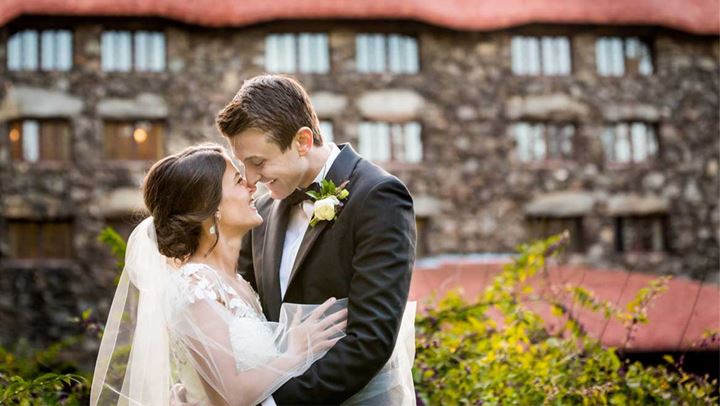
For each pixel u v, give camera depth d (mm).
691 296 8273
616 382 4023
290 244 2982
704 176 14961
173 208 2859
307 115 2818
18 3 13055
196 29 13867
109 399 2941
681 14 14727
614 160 14859
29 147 13609
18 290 13297
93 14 13297
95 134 13578
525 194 14383
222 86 13852
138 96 13680
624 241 14844
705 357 6406
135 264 2842
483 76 14453
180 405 2859
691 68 15062
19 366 5648
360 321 2635
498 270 9250
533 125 14672
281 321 2799
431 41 14352
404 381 2990
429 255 14008
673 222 14766
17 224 13539
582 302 4543
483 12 14117
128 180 13617
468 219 14188
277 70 14023
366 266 2676
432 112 14266
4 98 13398
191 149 2990
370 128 14188
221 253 2941
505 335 4316
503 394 3879
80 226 13477
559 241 4781
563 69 14836
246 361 2652
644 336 6793
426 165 14164
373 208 2711
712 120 15070
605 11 14375
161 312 2781
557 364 4078
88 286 13391
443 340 4238
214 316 2699
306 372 2631
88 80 13594
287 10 13625
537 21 14219
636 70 15070
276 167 2754
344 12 13703
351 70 14078
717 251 14828
